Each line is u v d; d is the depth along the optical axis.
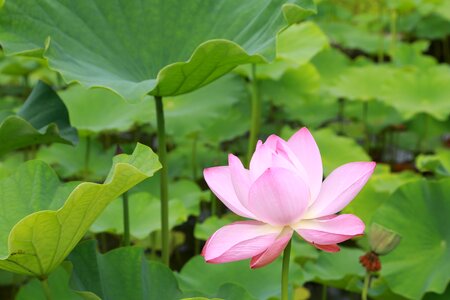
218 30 1.92
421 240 2.02
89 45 1.88
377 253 1.78
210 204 3.26
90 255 1.65
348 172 1.41
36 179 1.61
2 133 1.82
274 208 1.35
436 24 5.52
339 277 2.13
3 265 1.49
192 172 3.21
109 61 1.89
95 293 1.63
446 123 3.67
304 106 3.82
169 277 1.71
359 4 6.35
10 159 3.28
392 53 4.58
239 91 2.92
